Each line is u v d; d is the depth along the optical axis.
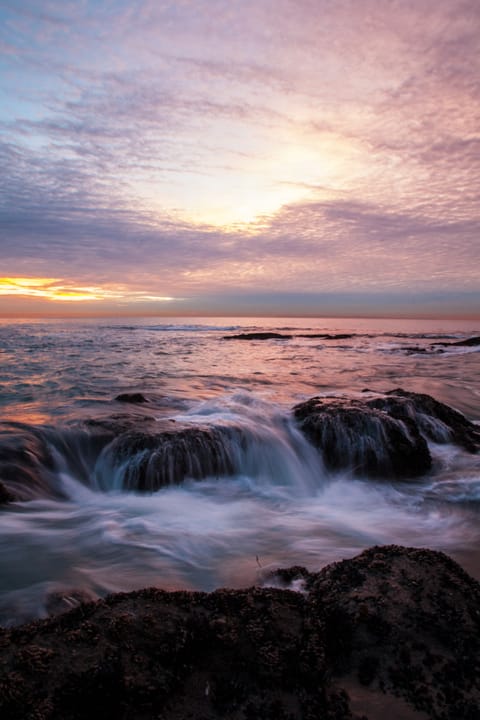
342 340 53.03
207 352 34.22
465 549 5.56
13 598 4.12
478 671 2.86
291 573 4.26
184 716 2.55
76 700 2.52
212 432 8.35
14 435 8.35
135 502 6.97
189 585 4.45
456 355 34.62
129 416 9.88
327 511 6.96
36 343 38.31
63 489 7.36
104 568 4.76
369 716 2.59
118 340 45.06
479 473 8.74
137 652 2.86
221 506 6.98
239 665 2.89
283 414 10.12
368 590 3.54
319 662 2.90
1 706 2.41
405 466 8.71
